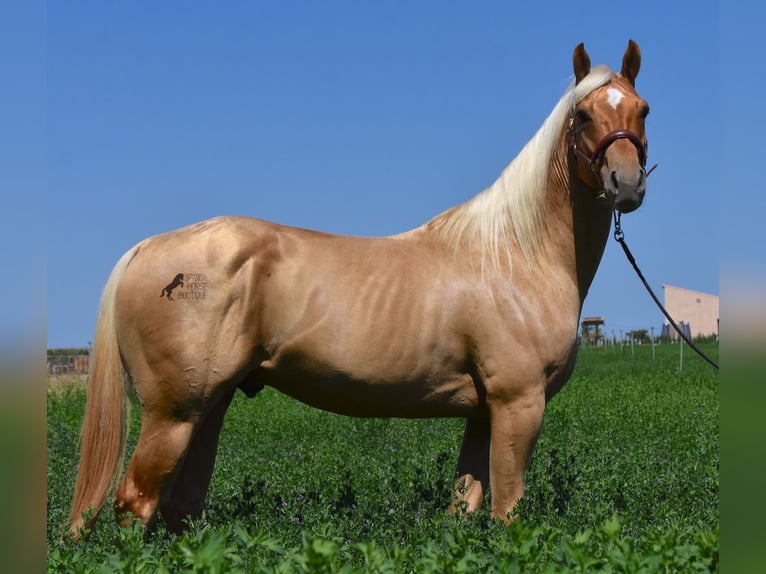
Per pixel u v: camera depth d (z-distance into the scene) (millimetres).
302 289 5352
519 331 5449
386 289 5430
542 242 5688
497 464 5445
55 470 8219
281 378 5496
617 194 5262
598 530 4406
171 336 5188
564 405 15344
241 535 3971
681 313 64875
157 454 5227
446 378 5516
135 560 3807
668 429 11711
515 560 3562
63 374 25531
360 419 13320
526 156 5793
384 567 3590
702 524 5078
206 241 5293
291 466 8672
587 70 5832
